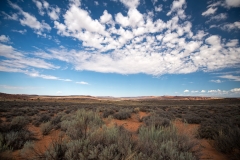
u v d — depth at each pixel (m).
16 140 5.27
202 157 4.37
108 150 3.36
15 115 14.39
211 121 10.10
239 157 4.20
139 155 3.10
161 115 12.95
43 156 3.61
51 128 7.54
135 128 8.55
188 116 12.70
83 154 3.37
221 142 4.93
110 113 15.32
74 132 4.86
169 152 3.35
